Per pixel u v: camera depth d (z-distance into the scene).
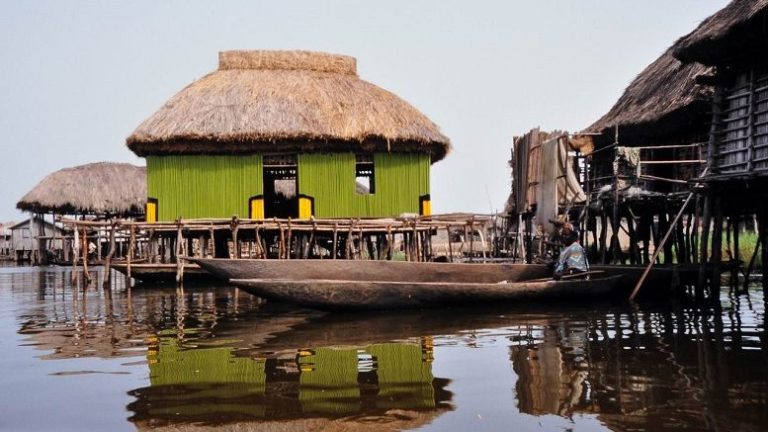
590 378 5.89
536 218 17.06
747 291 13.56
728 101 12.64
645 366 6.35
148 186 19.45
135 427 4.69
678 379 5.79
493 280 13.00
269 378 6.07
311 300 10.52
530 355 7.02
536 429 4.49
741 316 9.99
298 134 18.39
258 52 21.31
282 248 17.42
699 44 11.84
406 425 4.61
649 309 11.03
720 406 4.91
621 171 15.62
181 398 5.42
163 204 19.41
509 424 4.61
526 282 11.48
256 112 18.80
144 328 9.63
